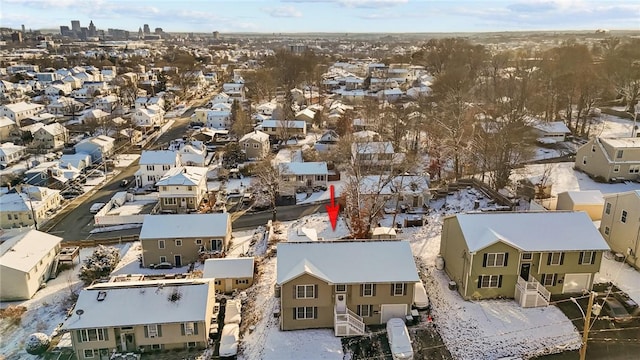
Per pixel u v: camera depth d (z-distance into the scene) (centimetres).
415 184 5631
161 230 4712
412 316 3369
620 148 5675
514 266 3472
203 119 11156
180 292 3434
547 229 3559
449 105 7812
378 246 3528
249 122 9844
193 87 16050
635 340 3078
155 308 3316
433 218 5169
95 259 4531
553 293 3559
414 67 16462
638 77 8831
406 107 10056
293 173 6488
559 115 8625
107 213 6050
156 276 4391
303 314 3350
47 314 3966
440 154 6494
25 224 5797
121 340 3272
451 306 3494
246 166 7412
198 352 3281
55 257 4706
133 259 4844
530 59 14125
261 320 3500
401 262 3416
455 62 12494
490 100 8381
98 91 14525
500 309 3434
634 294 3484
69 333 3553
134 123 10544
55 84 15262
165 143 9669
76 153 8412
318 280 3262
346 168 6869
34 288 4256
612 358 2934
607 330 3175
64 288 4350
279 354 3122
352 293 3306
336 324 3253
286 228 5291
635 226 3803
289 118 9956
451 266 3816
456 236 3681
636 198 3784
